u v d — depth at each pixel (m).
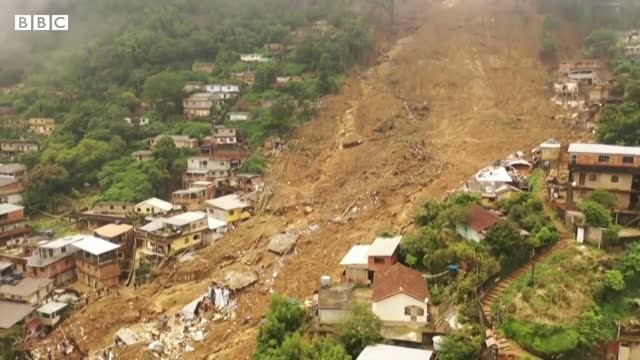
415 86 110.88
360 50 124.31
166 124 105.81
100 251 64.31
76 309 61.09
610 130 62.41
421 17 155.25
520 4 144.38
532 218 47.78
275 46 133.12
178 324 56.28
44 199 86.81
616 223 47.31
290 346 39.31
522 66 112.50
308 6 155.75
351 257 51.22
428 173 74.56
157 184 86.75
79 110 109.88
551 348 36.62
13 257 67.50
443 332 38.56
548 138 78.50
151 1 167.38
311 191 80.56
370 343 38.19
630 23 123.44
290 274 59.88
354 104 104.19
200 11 160.12
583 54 111.56
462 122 92.75
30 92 126.38
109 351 54.16
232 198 79.75
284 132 97.50
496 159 75.12
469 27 137.75
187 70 125.50
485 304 40.56
